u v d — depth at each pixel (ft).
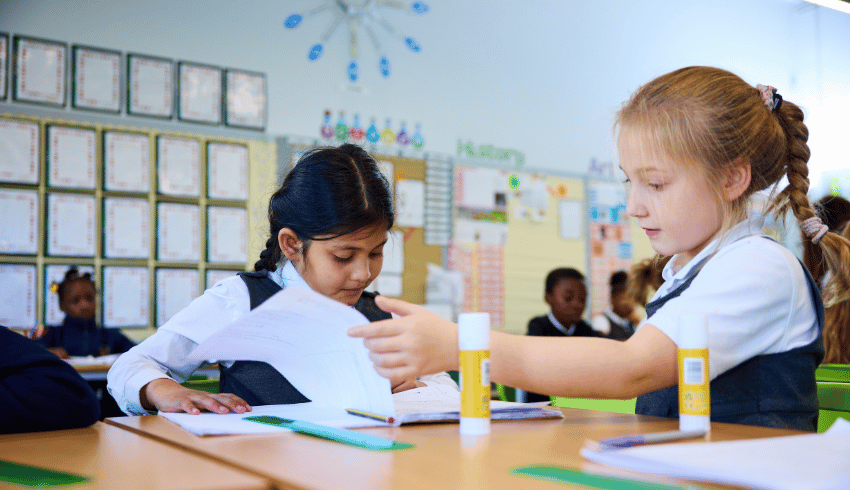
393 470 1.71
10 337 2.74
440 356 2.43
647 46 17.84
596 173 16.83
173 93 12.51
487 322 2.35
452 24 15.31
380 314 4.30
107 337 11.39
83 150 11.78
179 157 12.48
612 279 13.64
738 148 2.91
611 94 17.24
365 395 2.69
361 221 3.69
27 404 2.47
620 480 1.54
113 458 1.94
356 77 14.17
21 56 11.42
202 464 1.84
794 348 2.80
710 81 3.02
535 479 1.59
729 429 2.38
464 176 15.06
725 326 2.66
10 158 11.27
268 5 13.43
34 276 11.34
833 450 1.74
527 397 7.49
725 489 1.47
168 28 12.55
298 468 1.75
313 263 3.82
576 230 16.30
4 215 11.18
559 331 12.23
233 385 3.79
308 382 3.10
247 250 12.92
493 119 15.65
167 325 3.90
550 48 16.49
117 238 11.95
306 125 13.62
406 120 14.65
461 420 2.35
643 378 2.54
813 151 18.43
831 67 18.71
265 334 2.73
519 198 15.67
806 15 19.03
